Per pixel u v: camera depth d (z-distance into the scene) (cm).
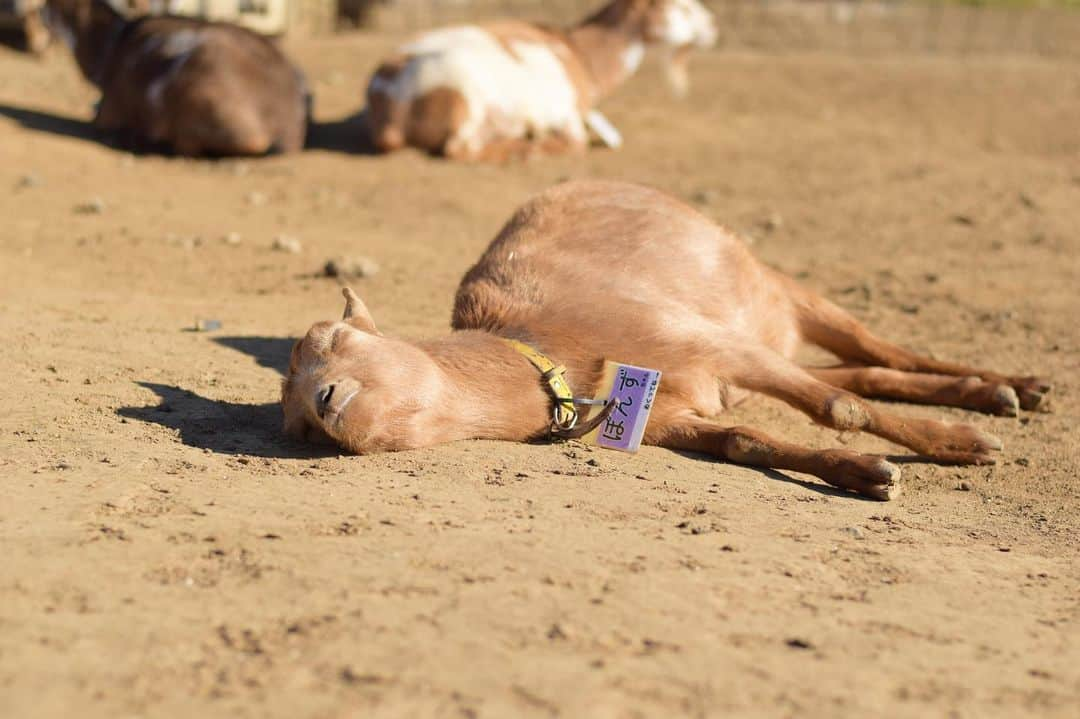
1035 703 353
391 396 537
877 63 2217
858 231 1202
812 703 342
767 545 468
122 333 745
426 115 1466
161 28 1495
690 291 637
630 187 683
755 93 1928
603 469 550
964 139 1655
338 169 1411
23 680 333
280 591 399
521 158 1489
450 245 1112
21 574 403
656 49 1661
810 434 653
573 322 591
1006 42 2555
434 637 369
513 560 432
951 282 1019
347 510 477
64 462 520
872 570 453
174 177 1336
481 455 555
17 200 1152
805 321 717
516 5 2788
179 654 353
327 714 321
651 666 357
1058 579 465
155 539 439
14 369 648
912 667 371
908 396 716
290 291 913
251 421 599
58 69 2056
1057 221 1227
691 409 598
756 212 1273
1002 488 583
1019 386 712
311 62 2088
